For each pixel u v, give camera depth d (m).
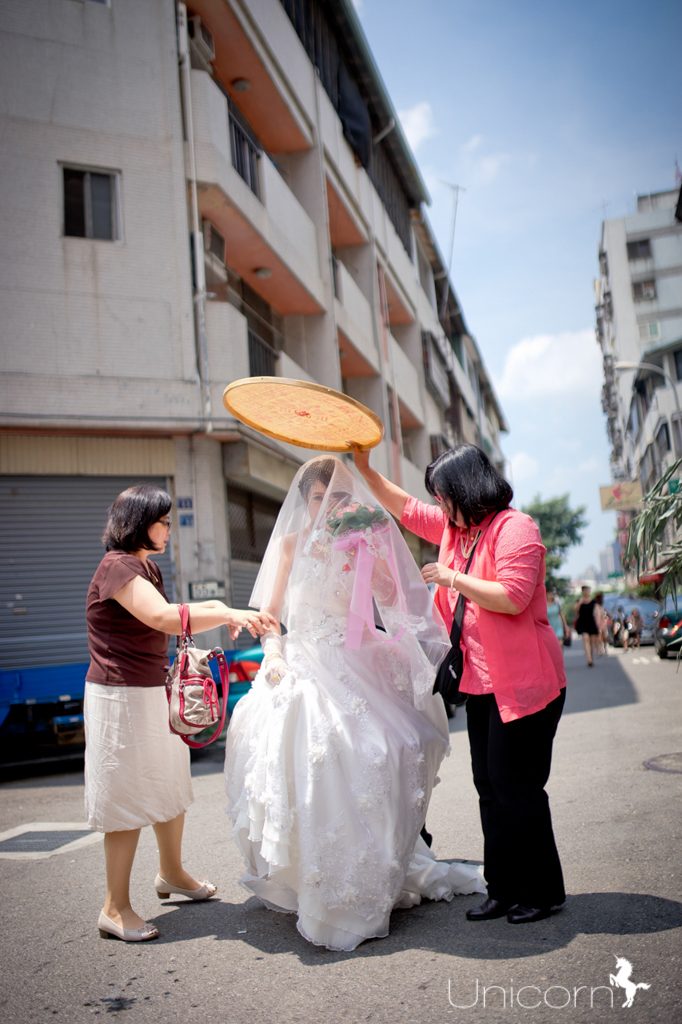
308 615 3.78
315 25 20.03
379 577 3.83
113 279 13.12
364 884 3.31
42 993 3.09
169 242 13.52
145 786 3.65
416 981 2.91
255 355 16.12
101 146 13.28
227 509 15.12
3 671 9.91
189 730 3.60
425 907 3.74
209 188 13.82
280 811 3.36
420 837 4.03
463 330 39.44
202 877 4.49
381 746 3.48
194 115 13.88
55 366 12.67
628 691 12.62
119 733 3.63
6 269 12.58
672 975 2.75
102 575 3.71
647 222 54.34
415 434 29.31
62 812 7.16
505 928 3.33
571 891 3.70
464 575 3.55
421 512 4.33
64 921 3.95
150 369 13.17
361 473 4.46
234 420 13.50
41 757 11.28
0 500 12.71
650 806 5.10
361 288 23.16
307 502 3.96
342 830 3.33
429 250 32.50
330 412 3.92
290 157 19.20
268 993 2.93
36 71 13.03
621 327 54.03
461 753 8.16
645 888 3.63
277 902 3.74
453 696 3.67
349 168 21.98
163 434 13.53
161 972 3.21
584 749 7.59
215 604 3.74
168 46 13.86
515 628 3.53
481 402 49.44
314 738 3.42
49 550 12.88
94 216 13.25
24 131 12.88
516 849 3.44
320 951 3.29
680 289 53.53
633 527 5.43
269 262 16.42
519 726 3.50
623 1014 2.53
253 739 3.65
